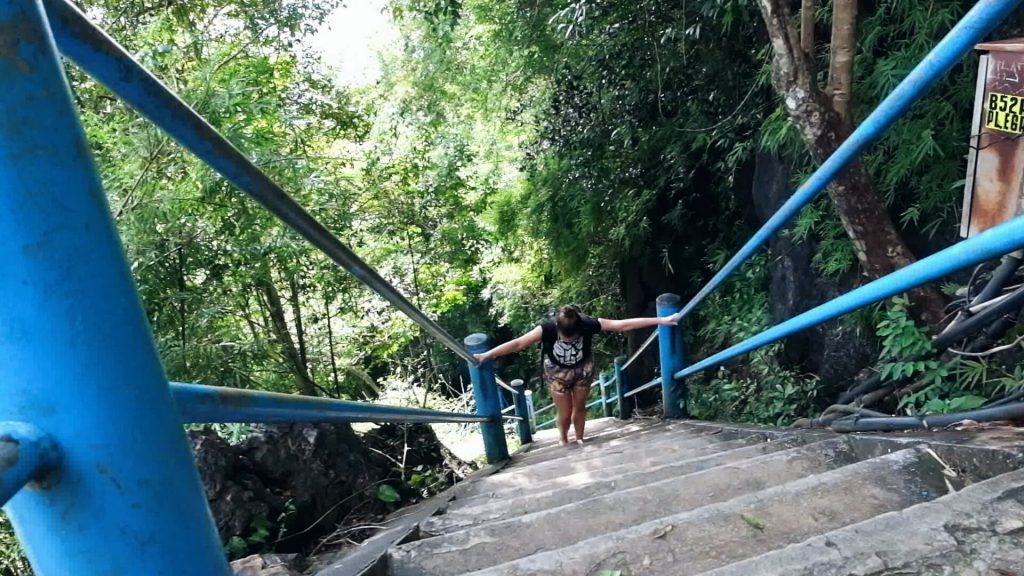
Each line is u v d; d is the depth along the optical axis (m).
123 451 0.57
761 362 5.71
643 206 7.96
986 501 1.54
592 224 8.69
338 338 8.06
